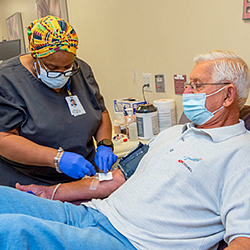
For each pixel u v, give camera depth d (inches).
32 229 31.9
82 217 45.1
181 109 74.4
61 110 55.2
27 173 57.4
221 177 38.8
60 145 54.9
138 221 40.8
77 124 56.3
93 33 109.0
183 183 40.0
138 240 39.0
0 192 39.5
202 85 43.4
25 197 41.4
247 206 33.4
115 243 38.3
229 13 56.1
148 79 84.0
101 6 98.5
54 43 46.4
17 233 30.1
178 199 39.8
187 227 38.8
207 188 38.9
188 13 65.3
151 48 80.2
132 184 45.1
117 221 41.9
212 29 60.4
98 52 109.4
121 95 101.5
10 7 195.3
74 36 49.3
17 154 51.2
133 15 83.7
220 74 42.0
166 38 73.7
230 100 42.6
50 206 43.7
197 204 38.7
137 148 54.8
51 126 53.3
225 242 37.2
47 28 46.3
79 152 57.7
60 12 126.0
